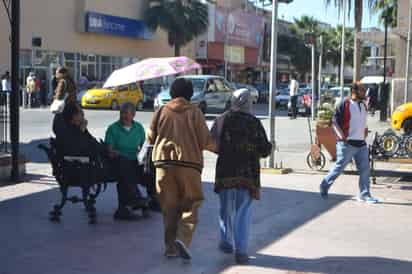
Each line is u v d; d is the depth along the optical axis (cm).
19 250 697
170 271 633
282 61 6850
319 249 725
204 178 1227
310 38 2375
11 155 1149
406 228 832
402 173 1288
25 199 980
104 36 4288
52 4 3812
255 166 662
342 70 2823
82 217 866
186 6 4591
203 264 659
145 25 4594
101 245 724
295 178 1229
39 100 3341
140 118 2781
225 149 658
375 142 1165
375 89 3484
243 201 664
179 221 670
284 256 695
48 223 827
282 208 949
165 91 2912
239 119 661
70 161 823
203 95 2844
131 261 664
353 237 782
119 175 853
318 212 924
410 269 652
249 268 647
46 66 3797
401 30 2198
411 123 1653
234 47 5778
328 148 1337
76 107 837
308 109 3038
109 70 4375
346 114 983
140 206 861
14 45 1117
